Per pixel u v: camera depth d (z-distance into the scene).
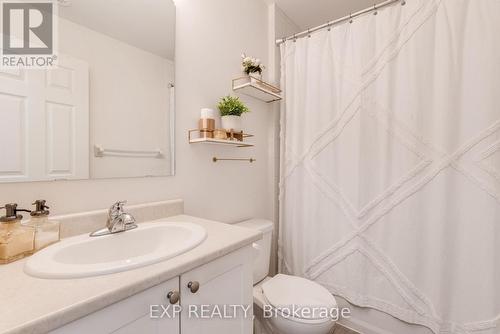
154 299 0.60
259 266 1.52
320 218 1.67
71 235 0.87
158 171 1.19
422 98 1.33
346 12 2.06
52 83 0.85
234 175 1.64
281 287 1.35
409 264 1.36
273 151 1.95
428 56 1.31
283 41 1.88
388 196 1.43
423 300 1.33
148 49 1.15
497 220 1.14
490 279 1.15
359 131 1.51
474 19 1.20
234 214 1.63
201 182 1.41
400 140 1.39
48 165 0.84
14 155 0.77
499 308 1.14
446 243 1.26
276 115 1.95
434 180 1.29
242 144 1.50
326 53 1.65
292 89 1.82
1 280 0.55
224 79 1.55
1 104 0.75
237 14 1.65
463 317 1.22
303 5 1.98
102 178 0.99
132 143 1.09
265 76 1.92
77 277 0.55
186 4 1.32
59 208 0.88
